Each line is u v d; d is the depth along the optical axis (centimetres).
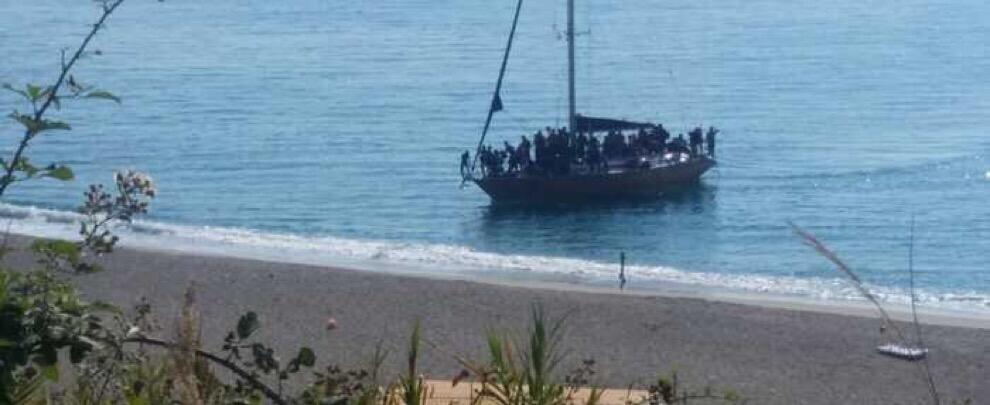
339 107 14525
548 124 13950
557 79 17050
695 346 4434
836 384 4025
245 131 12900
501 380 1581
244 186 10231
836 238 8631
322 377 1402
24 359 1184
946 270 7519
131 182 1405
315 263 6975
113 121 13162
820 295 6328
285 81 16750
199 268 5653
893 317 5181
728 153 11881
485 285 5338
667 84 16650
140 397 1275
